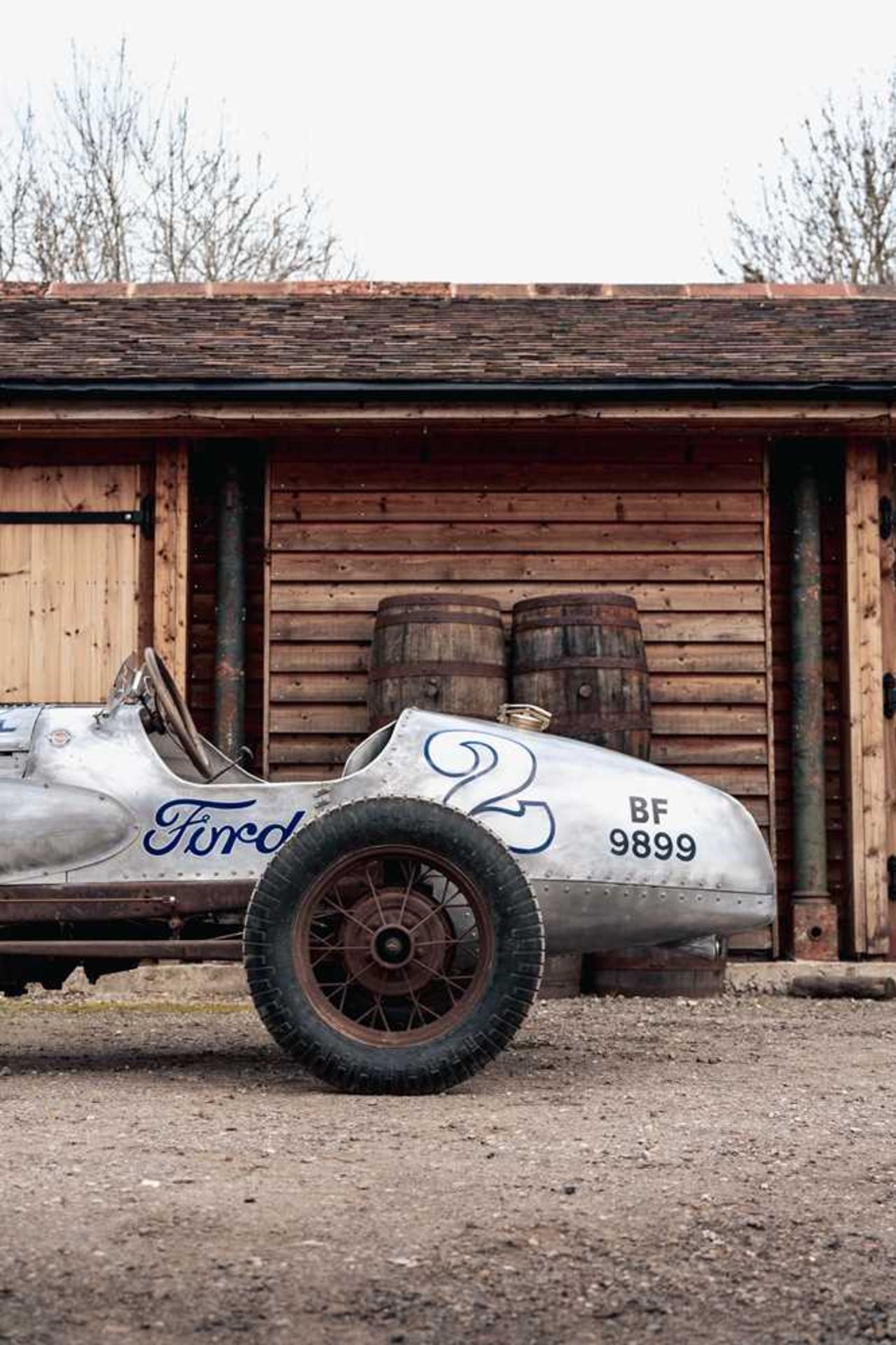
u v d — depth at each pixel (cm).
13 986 546
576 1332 265
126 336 940
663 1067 536
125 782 507
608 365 884
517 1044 595
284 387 845
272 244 2525
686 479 907
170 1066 539
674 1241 310
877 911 878
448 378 852
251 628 927
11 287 1052
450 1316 270
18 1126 409
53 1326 262
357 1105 444
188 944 498
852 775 888
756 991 823
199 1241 302
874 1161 380
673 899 515
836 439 919
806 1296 283
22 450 907
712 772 889
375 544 902
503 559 902
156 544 898
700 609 899
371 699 847
